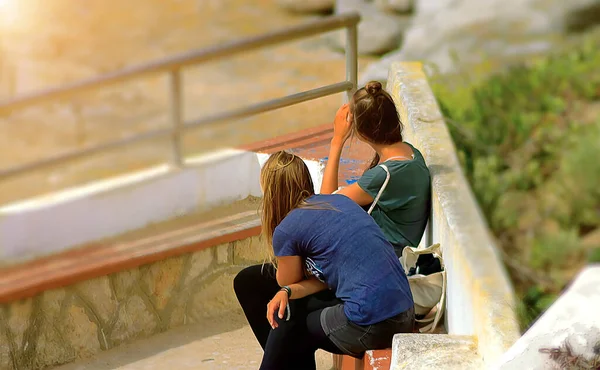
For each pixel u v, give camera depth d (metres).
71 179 38.66
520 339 9.37
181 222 19.59
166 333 18.45
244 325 18.89
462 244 11.86
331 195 12.59
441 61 35.38
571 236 19.30
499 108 23.27
